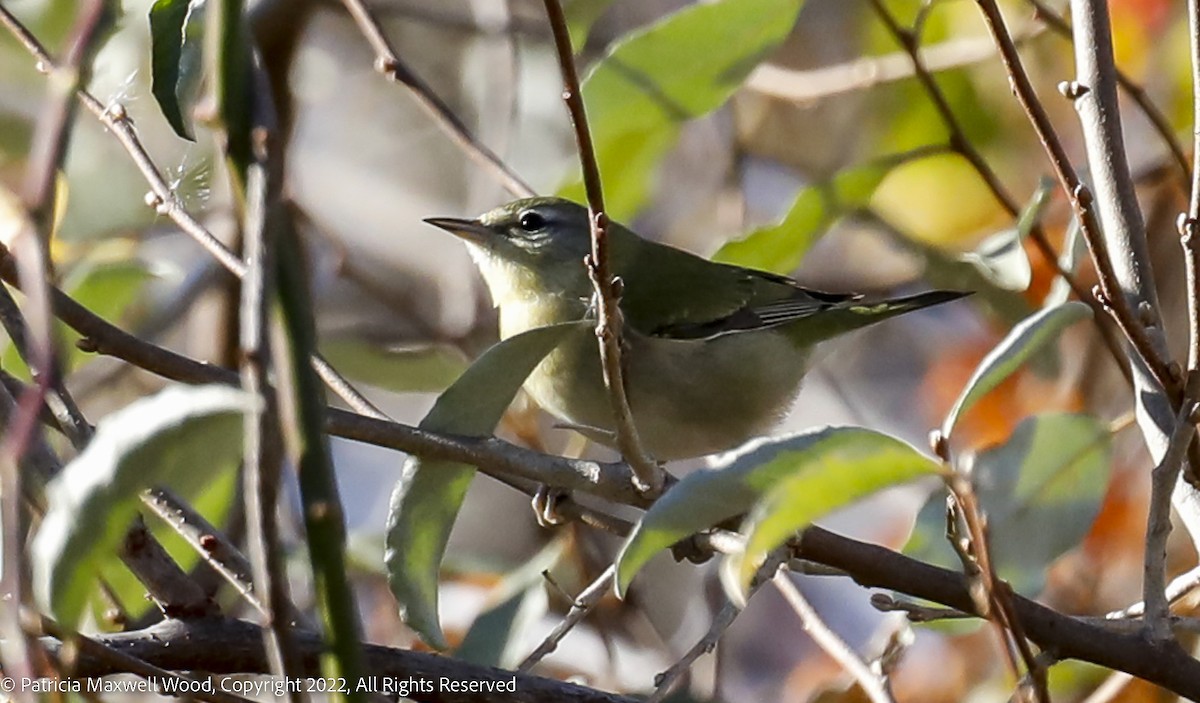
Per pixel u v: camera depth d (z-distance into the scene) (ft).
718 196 45.47
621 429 21.83
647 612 36.86
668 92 31.40
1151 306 24.66
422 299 46.75
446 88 49.11
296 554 31.63
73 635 15.31
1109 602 35.65
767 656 42.32
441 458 22.25
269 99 14.29
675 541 18.93
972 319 45.24
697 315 35.29
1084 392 36.63
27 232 13.37
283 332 13.73
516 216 37.19
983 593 18.98
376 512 43.42
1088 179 29.73
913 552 27.12
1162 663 22.41
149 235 37.96
